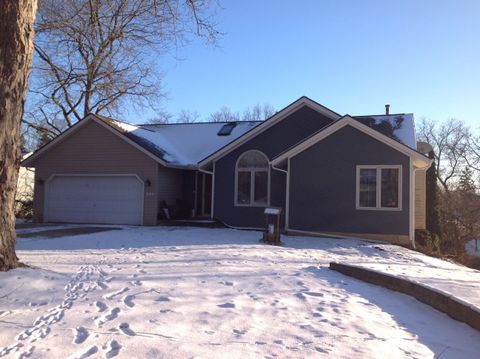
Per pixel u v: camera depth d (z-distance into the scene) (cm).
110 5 2252
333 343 488
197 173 2284
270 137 1950
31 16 775
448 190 4331
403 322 603
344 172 1639
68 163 2175
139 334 492
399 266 1085
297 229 1688
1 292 666
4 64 735
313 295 711
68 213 2175
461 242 2919
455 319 625
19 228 1852
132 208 2075
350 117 1609
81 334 490
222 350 452
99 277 809
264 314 589
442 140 4812
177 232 1703
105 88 2816
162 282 766
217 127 2522
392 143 1570
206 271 883
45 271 816
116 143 2108
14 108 762
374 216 1596
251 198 1953
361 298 720
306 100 1900
